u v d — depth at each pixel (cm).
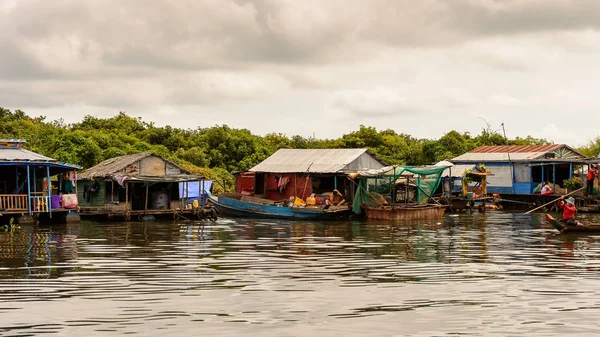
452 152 7081
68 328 1594
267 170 5241
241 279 2156
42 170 4312
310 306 1795
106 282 2102
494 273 2278
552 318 1678
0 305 1795
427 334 1552
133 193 4734
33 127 6588
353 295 1923
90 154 5578
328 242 3159
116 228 3847
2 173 4191
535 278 2183
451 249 2898
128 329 1586
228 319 1669
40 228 3822
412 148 7344
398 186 4841
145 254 2722
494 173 6184
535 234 3522
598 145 7412
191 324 1625
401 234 3541
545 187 5619
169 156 6184
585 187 5222
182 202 4666
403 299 1875
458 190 5888
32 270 2319
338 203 4712
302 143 7788
